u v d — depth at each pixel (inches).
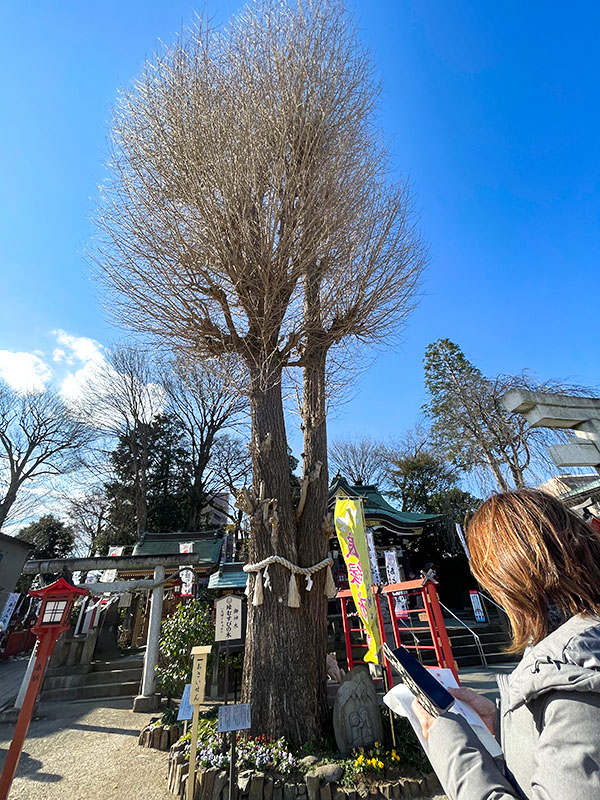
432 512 737.6
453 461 621.9
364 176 247.9
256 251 205.3
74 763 192.5
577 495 307.3
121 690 324.2
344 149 239.0
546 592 35.1
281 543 191.0
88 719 262.2
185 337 221.9
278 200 213.6
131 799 156.1
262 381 220.2
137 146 236.2
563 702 29.0
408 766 151.4
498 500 43.3
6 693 356.2
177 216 207.5
